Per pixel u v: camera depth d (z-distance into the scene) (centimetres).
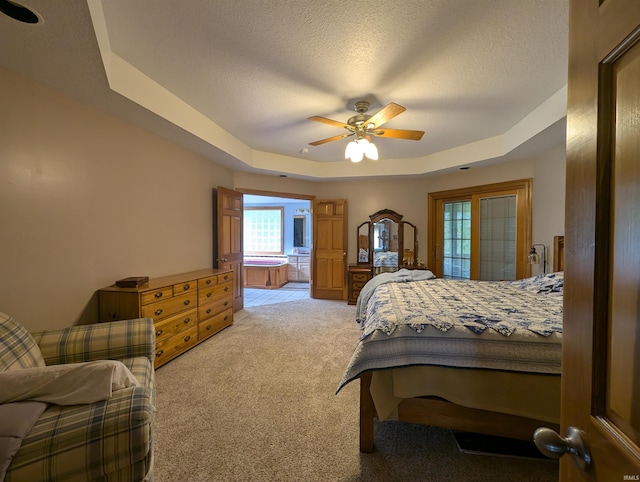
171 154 342
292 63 222
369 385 168
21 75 201
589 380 55
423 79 243
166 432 185
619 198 48
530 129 313
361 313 348
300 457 164
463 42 196
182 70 235
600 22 53
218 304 373
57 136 223
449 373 159
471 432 176
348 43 198
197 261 396
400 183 555
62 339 170
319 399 222
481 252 465
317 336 362
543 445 58
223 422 194
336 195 584
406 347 162
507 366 153
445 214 520
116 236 274
